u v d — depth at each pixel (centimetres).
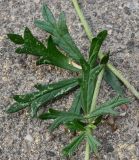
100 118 26
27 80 28
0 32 30
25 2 30
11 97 28
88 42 29
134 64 28
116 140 27
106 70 28
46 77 28
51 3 30
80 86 26
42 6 29
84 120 26
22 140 27
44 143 27
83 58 27
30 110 27
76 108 26
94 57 27
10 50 29
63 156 26
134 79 28
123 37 29
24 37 27
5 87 28
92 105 26
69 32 30
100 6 30
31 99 27
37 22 28
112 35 29
